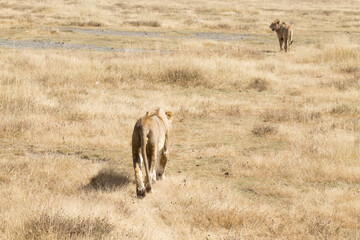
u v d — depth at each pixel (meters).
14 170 17.64
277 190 17.33
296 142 23.75
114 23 83.00
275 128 25.81
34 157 20.16
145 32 74.81
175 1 146.50
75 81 36.22
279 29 56.47
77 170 18.14
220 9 113.00
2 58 41.47
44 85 34.50
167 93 34.88
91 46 57.78
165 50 55.25
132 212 14.57
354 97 34.84
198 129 26.20
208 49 53.97
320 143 22.89
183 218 14.59
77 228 12.47
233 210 14.79
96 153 21.14
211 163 20.59
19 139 22.66
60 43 59.34
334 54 49.69
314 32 79.38
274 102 33.72
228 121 28.28
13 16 82.75
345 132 24.97
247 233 13.77
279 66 45.22
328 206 15.73
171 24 83.88
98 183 17.17
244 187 17.91
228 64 41.94
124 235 12.55
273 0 178.00
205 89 37.53
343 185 18.55
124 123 25.45
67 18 87.12
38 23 78.50
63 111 27.53
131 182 17.59
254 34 77.88
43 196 15.06
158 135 16.08
